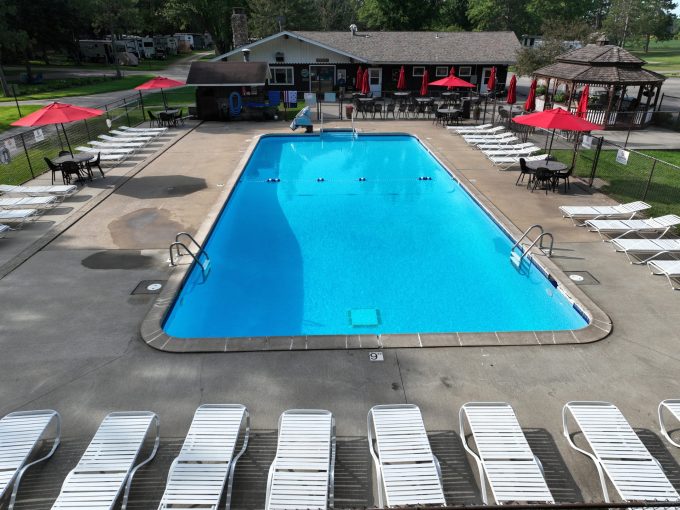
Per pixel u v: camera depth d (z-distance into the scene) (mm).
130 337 7449
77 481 4637
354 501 4855
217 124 25609
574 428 5723
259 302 9586
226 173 16422
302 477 4664
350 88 35156
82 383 6457
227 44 59156
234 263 11117
